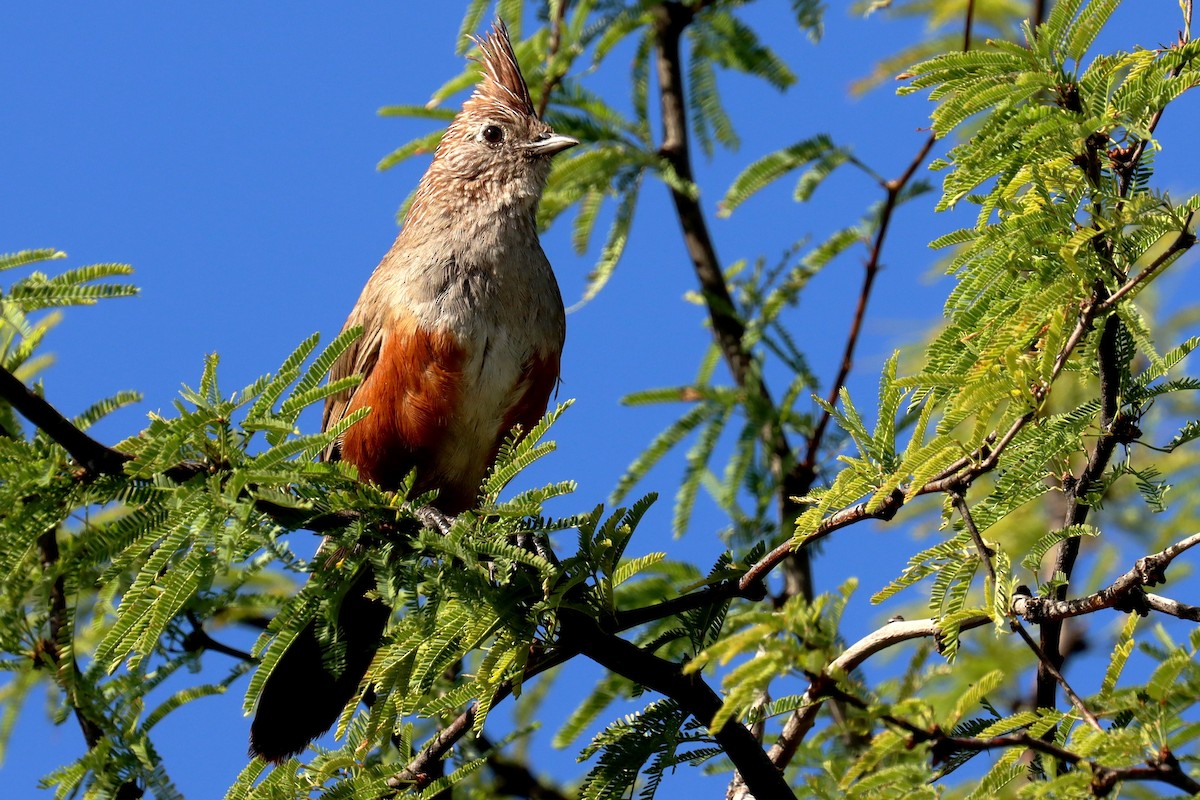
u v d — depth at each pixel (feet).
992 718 26.00
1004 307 26.23
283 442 25.68
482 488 28.14
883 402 25.77
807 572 41.86
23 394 24.61
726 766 33.32
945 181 26.71
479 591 26.86
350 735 28.96
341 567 27.17
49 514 25.21
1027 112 25.99
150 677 31.45
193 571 24.40
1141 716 21.24
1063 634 41.32
